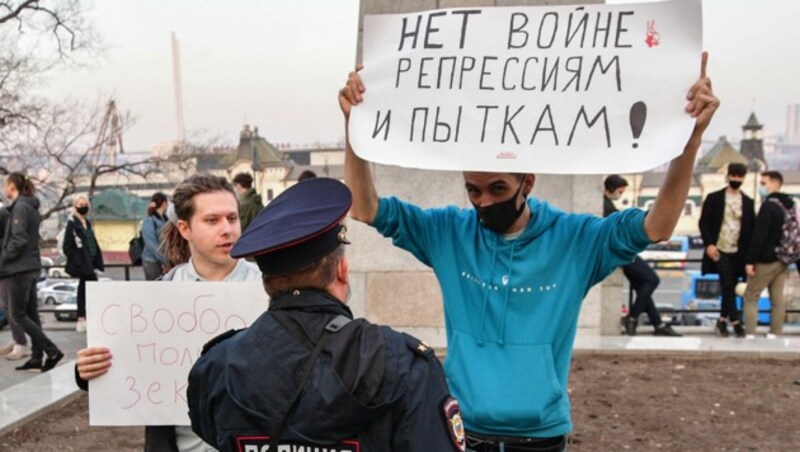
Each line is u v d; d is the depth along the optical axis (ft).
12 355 21.35
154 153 86.84
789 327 24.52
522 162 5.84
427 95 6.15
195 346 6.00
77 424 14.85
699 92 5.41
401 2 19.24
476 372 6.00
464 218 6.64
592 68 5.82
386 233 6.77
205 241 6.28
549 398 5.82
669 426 14.52
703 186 126.62
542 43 5.97
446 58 6.15
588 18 5.89
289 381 3.75
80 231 27.22
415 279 20.47
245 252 4.02
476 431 5.99
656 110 5.59
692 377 18.02
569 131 5.80
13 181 19.67
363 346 3.76
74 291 45.83
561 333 6.02
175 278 6.51
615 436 13.98
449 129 6.06
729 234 22.04
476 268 6.26
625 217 5.94
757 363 19.34
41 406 15.33
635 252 5.88
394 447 3.68
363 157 6.18
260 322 4.10
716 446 13.47
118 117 77.46
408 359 3.82
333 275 4.19
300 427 3.65
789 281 27.14
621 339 21.07
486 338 6.10
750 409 15.55
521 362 5.90
